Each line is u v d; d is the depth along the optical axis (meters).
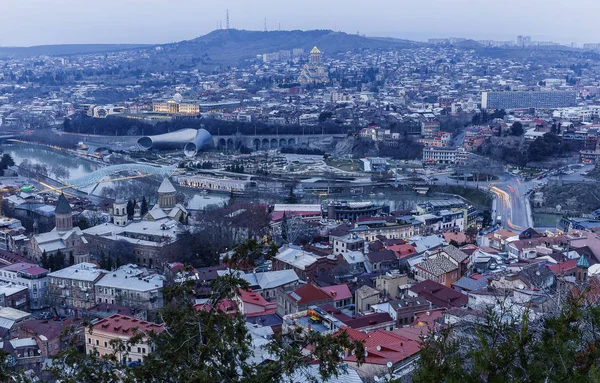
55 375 124.75
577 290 137.62
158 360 118.88
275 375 117.88
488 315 147.75
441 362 106.88
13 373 123.81
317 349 121.06
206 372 110.62
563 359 98.00
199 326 119.88
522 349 100.38
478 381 101.50
